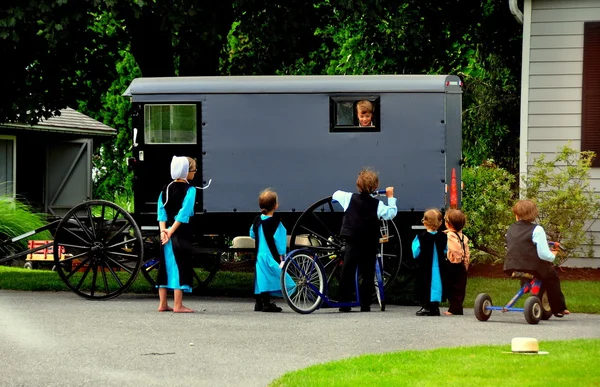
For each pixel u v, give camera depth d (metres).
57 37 17.48
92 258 15.34
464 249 13.67
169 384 8.32
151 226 15.65
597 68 18.80
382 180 15.45
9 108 19.44
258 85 15.48
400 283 16.50
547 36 18.95
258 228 13.88
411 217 15.57
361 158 15.44
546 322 12.70
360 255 13.97
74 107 20.33
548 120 18.95
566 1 18.88
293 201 15.49
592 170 18.77
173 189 13.73
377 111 15.44
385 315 13.50
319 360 9.48
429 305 13.48
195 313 13.49
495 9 23.72
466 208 18.25
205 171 15.53
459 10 22.42
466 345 10.42
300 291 13.74
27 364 9.22
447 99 15.44
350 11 19.48
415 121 15.44
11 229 25.41
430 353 9.55
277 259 13.80
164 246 13.69
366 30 22.72
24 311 13.49
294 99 15.45
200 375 8.70
